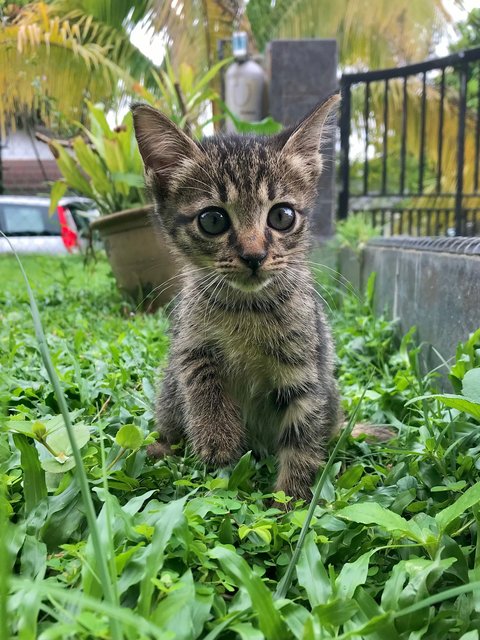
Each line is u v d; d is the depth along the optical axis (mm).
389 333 366
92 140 552
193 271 238
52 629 103
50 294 570
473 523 157
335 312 459
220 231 224
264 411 246
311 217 254
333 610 123
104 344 355
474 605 130
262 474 235
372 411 271
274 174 228
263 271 216
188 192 230
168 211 242
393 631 120
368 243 488
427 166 1287
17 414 218
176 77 711
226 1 878
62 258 926
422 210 733
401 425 237
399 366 322
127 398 258
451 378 217
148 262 496
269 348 227
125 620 98
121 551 136
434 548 144
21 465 168
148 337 373
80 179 564
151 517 147
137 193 551
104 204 566
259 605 117
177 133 235
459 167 595
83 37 780
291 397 230
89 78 731
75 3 802
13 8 662
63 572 135
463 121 585
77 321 444
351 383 319
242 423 239
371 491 189
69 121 768
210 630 120
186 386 233
